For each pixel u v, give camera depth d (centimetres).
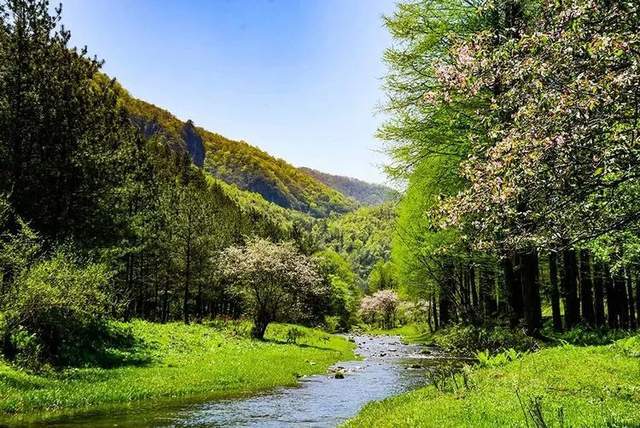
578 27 734
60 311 2011
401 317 11194
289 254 4947
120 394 1778
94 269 2183
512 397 1105
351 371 2945
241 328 4838
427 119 2203
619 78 661
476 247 1001
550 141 744
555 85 761
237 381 2311
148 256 4925
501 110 875
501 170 817
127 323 3384
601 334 2659
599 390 1136
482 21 1848
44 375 1869
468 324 3603
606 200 909
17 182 2342
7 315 1866
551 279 3412
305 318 7975
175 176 7388
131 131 4669
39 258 2103
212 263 5506
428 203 2584
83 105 2623
